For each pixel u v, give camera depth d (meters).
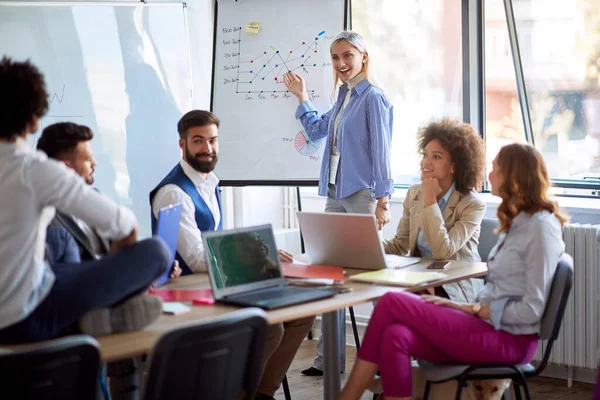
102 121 4.45
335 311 2.99
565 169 4.49
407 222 3.67
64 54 4.37
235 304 2.54
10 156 2.05
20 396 1.85
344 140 4.11
